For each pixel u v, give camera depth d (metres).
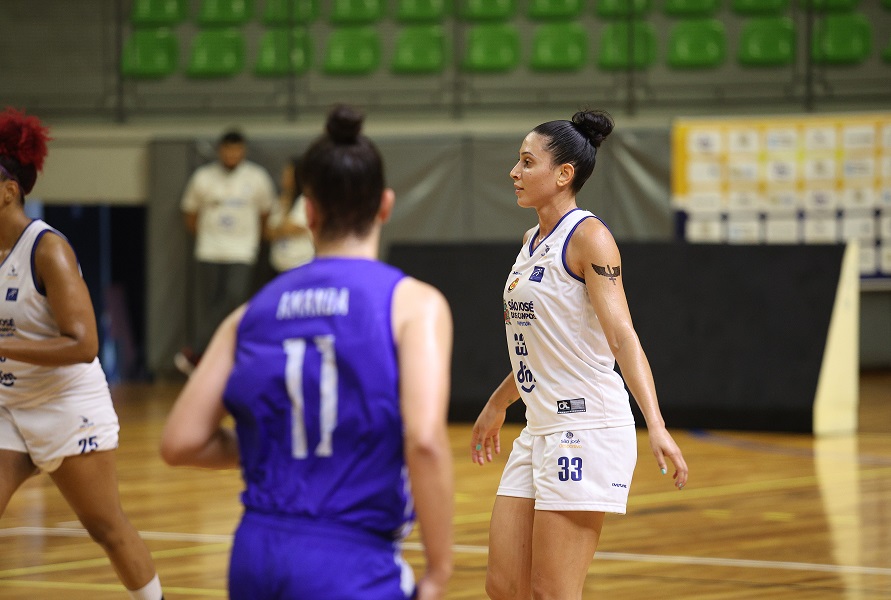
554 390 4.59
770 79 18.91
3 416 4.97
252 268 17.38
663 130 18.22
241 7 19.34
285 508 2.79
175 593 6.50
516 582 4.71
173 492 9.70
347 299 2.86
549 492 4.50
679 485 4.16
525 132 18.59
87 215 19.45
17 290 4.90
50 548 7.72
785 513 8.62
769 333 12.80
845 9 18.91
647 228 18.20
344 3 19.38
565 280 4.56
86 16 19.17
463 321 13.55
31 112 19.06
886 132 17.89
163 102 19.19
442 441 2.70
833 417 12.57
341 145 2.98
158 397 16.55
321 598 2.70
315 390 2.80
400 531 2.84
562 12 19.28
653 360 13.04
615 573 6.90
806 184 18.05
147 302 18.38
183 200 18.31
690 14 19.17
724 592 6.44
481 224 18.34
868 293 18.42
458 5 19.41
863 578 6.71
